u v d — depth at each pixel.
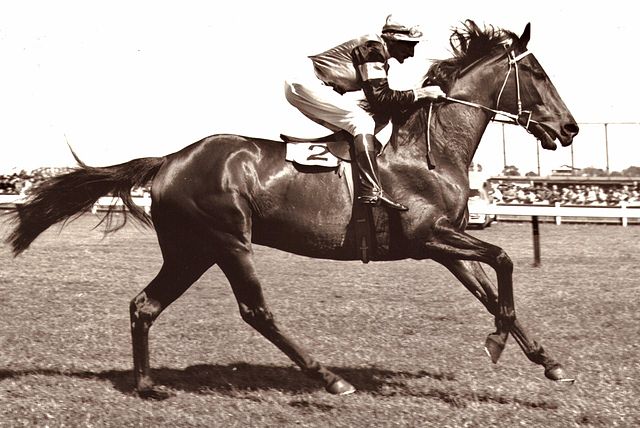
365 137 5.85
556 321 9.26
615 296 11.23
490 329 8.65
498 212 16.56
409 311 9.77
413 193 5.97
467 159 6.22
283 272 13.97
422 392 6.05
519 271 14.43
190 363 7.05
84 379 6.38
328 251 6.00
